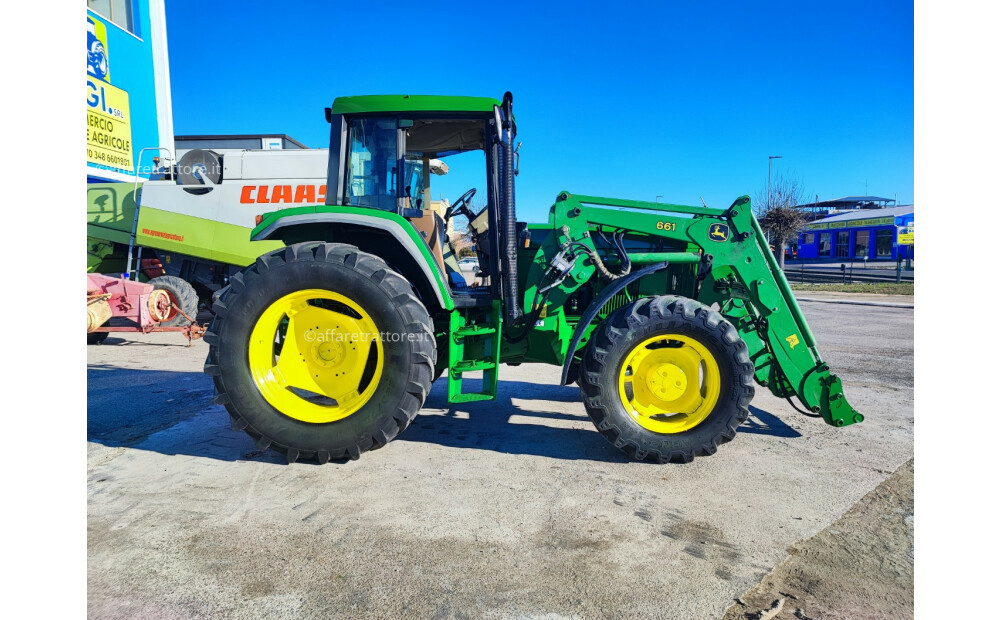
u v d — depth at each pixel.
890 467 3.34
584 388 3.39
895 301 14.70
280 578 2.16
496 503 2.81
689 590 2.11
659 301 3.40
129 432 3.88
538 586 2.12
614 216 3.69
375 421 3.27
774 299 3.68
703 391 3.54
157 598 2.03
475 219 4.24
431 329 3.37
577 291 4.22
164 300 7.53
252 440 3.73
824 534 2.54
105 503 2.78
